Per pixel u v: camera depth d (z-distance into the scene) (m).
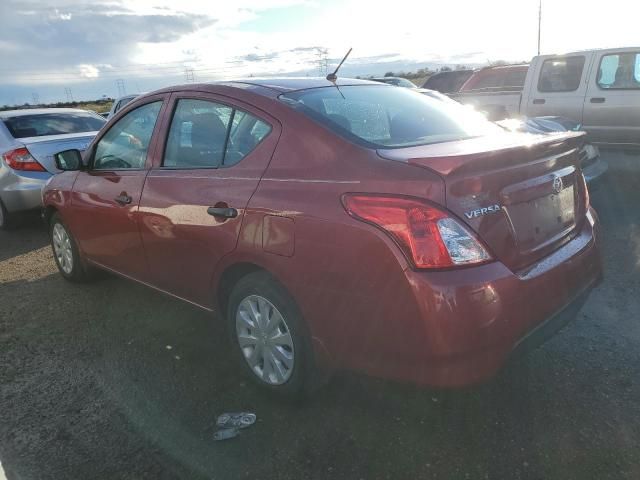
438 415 2.89
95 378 3.42
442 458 2.57
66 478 2.55
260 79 3.59
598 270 3.13
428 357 2.35
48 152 7.07
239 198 2.98
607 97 7.53
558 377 3.19
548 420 2.80
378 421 2.87
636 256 5.05
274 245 2.78
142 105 3.96
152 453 2.69
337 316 2.60
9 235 7.31
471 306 2.29
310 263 2.63
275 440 2.75
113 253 4.17
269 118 3.06
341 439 2.74
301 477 2.49
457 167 2.36
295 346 2.84
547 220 2.83
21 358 3.72
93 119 8.62
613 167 7.71
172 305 4.52
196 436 2.81
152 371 3.48
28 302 4.73
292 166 2.85
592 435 2.68
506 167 2.60
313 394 2.99
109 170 4.14
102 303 4.62
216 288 3.26
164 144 3.66
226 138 3.25
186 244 3.35
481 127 3.52
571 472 2.44
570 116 7.97
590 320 3.87
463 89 10.52
